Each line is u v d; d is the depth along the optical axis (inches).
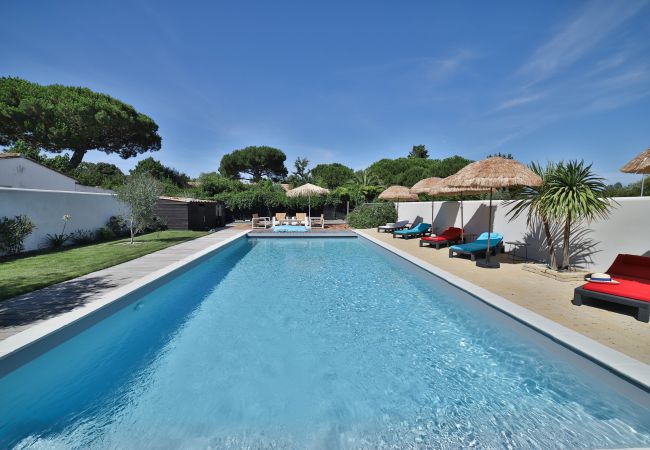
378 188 1087.0
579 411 122.5
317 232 705.6
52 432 114.8
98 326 195.9
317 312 235.0
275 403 130.3
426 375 150.3
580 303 198.4
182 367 159.3
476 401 130.1
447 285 270.4
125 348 179.9
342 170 1819.6
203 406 128.8
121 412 125.3
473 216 490.6
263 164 1792.6
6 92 892.6
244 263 419.5
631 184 575.5
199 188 1221.7
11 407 129.1
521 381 144.0
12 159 679.1
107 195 589.6
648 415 113.5
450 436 110.5
